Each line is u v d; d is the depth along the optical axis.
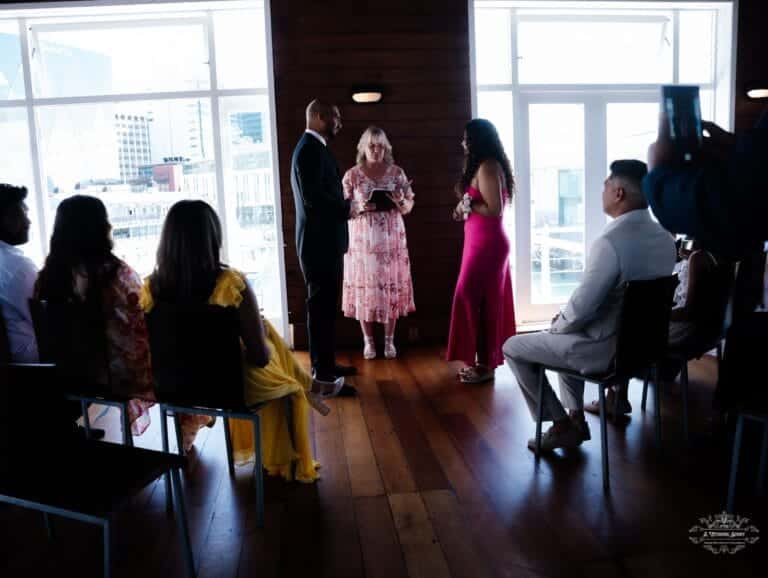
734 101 5.18
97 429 3.32
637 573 1.99
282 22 4.70
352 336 4.99
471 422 3.31
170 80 4.92
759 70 5.18
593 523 2.28
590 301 2.51
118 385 2.67
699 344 2.99
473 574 2.00
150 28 4.86
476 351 3.97
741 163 0.95
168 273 2.20
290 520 2.38
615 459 2.81
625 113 5.37
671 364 3.70
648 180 1.11
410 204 4.52
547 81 5.25
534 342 2.75
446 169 4.92
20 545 2.27
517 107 5.22
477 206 3.78
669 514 2.33
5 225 2.81
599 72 5.30
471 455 2.90
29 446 1.72
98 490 1.72
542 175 5.34
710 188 0.98
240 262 5.11
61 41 4.85
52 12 4.67
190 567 1.98
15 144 4.94
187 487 2.68
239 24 4.85
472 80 4.88
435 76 4.84
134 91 4.91
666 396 3.61
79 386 2.54
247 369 2.43
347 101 4.80
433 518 2.35
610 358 2.56
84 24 4.83
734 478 2.27
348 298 4.65
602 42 5.27
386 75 4.80
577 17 5.20
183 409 2.39
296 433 2.63
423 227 4.95
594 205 5.43
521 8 5.09
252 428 2.79
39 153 4.93
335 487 2.63
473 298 3.87
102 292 2.55
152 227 5.06
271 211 5.05
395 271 4.52
